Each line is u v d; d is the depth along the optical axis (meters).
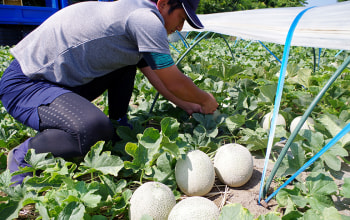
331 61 6.44
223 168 1.76
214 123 2.23
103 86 2.25
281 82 1.44
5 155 2.05
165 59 1.67
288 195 1.47
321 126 2.11
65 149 1.72
